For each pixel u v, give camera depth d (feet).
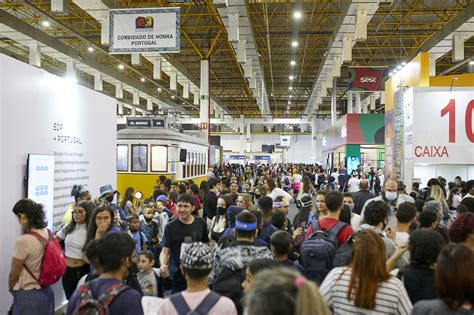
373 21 61.52
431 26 61.57
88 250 8.36
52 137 18.63
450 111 30.58
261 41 69.41
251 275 7.11
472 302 5.87
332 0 51.80
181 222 13.41
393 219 14.67
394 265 9.39
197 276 7.09
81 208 14.67
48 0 52.60
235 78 100.99
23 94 16.34
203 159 61.98
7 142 15.29
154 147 42.93
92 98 23.17
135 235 16.12
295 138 153.07
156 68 61.36
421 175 34.30
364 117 76.84
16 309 11.73
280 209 16.81
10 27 45.29
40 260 11.84
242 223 9.96
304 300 3.77
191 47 75.05
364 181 21.79
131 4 49.75
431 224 12.22
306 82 105.29
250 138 145.18
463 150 30.42
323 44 71.56
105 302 6.70
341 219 13.51
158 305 9.43
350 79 60.95
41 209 12.32
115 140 26.84
